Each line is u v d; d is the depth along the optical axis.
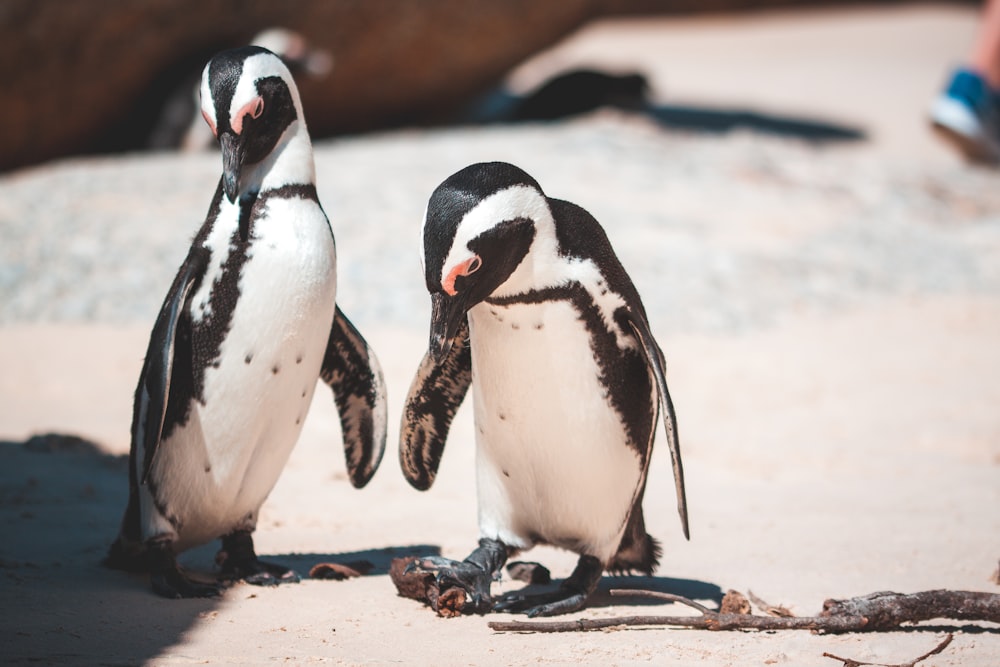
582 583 7.04
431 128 32.59
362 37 27.73
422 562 7.02
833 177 25.08
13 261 17.81
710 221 21.17
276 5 26.03
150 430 6.52
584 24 32.06
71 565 7.64
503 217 6.25
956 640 6.32
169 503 7.04
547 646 6.22
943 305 18.00
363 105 30.27
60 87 24.77
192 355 6.85
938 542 8.41
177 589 7.03
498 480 7.06
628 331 6.71
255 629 6.41
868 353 15.41
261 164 6.96
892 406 13.04
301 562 7.93
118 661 5.74
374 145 25.78
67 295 16.89
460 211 6.23
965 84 27.12
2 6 22.91
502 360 6.61
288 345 6.84
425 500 9.71
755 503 9.65
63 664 5.64
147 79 26.12
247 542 7.48
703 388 13.91
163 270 17.69
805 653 6.08
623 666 5.89
